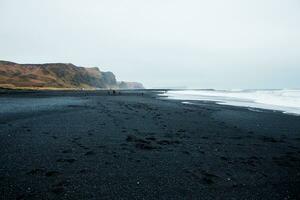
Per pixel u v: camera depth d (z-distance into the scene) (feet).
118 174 25.82
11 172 25.11
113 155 32.53
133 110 91.40
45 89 375.04
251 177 26.58
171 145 39.37
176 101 158.30
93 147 36.01
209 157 33.55
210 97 223.51
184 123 63.36
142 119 67.72
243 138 47.11
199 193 22.12
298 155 36.17
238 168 29.40
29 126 50.21
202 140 44.04
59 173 25.31
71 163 28.63
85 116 69.05
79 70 602.44
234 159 33.12
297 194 22.75
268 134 52.31
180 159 32.07
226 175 26.91
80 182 23.30
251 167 29.96
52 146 35.65
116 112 82.28
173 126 57.98
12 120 56.59
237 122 67.87
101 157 31.35
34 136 41.50
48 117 63.93
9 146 34.76
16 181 22.95
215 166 29.81
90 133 45.68
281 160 33.35
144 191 21.99
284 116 82.07
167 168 28.37
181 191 22.35
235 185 24.29
